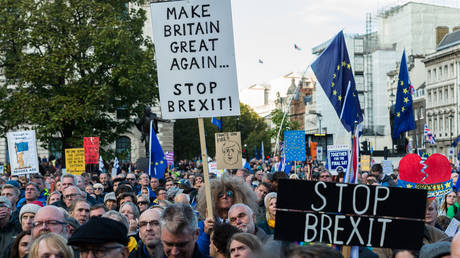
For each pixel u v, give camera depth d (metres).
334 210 5.47
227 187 8.72
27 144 18.73
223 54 8.41
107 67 39.44
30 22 38.09
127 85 38.66
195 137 88.88
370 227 5.43
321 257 3.48
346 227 5.46
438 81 100.12
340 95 16.31
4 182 15.83
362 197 5.46
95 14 38.53
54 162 39.88
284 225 5.49
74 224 7.82
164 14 8.52
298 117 145.50
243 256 5.35
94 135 39.44
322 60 16.47
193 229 5.73
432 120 101.94
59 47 38.09
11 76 38.88
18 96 37.88
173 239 5.65
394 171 25.70
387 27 109.69
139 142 60.16
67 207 11.47
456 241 3.48
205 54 8.44
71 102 37.34
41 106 37.44
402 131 19.17
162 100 8.52
